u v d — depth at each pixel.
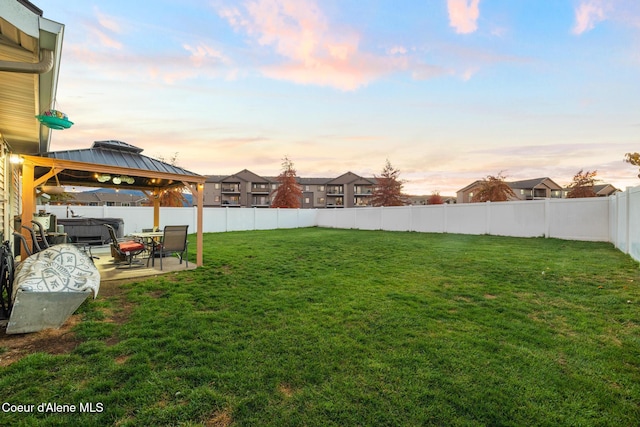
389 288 5.11
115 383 2.30
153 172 6.51
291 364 2.61
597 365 2.59
